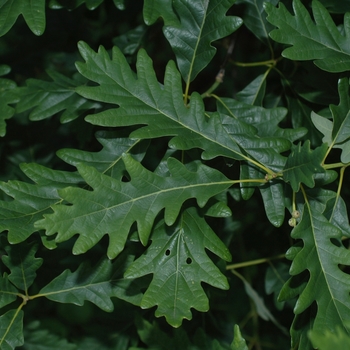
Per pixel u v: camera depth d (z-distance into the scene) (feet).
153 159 2.43
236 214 2.26
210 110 2.35
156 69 2.66
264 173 1.85
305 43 1.88
